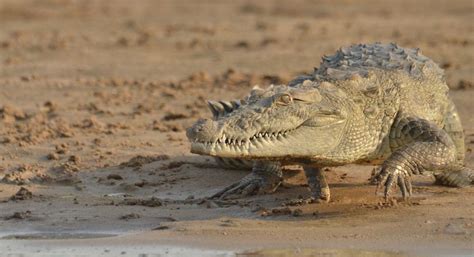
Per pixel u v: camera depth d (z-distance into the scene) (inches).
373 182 1336.1
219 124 1246.9
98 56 3068.4
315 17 4197.8
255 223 1298.0
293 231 1253.1
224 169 1636.3
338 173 1563.7
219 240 1225.4
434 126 1369.3
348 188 1470.2
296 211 1339.8
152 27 3873.0
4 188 1553.9
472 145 1731.1
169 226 1299.2
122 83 2551.7
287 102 1279.5
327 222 1293.1
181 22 4077.3
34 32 3732.8
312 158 1315.2
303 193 1472.7
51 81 2603.3
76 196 1502.2
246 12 4505.4
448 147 1348.4
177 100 2287.2
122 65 2876.5
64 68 2827.3
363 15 4237.2
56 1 4901.6
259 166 1488.7
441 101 1483.8
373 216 1307.8
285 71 2679.6
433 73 1501.0
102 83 2556.6
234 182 1551.4
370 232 1237.7
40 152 1777.8
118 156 1739.7
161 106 2206.0
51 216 1385.3
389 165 1327.5
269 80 2509.8
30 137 1884.8
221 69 2753.4
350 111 1337.4
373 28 3656.5
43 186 1573.6
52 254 1194.6
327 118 1300.4
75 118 2103.8
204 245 1206.9
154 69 2792.8
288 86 1358.3
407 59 1508.4
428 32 3459.6
